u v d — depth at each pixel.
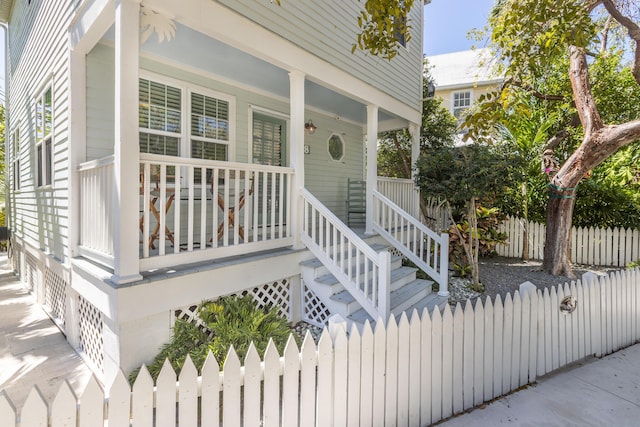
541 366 2.93
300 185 4.21
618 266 7.23
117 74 2.67
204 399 1.66
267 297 3.85
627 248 7.18
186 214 4.81
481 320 2.58
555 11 2.39
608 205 7.32
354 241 3.61
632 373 3.03
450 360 2.43
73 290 3.74
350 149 8.17
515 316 2.77
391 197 6.61
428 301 4.43
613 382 2.88
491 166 4.59
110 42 3.89
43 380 3.11
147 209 2.85
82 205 3.61
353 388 2.04
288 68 4.21
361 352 2.07
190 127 4.76
